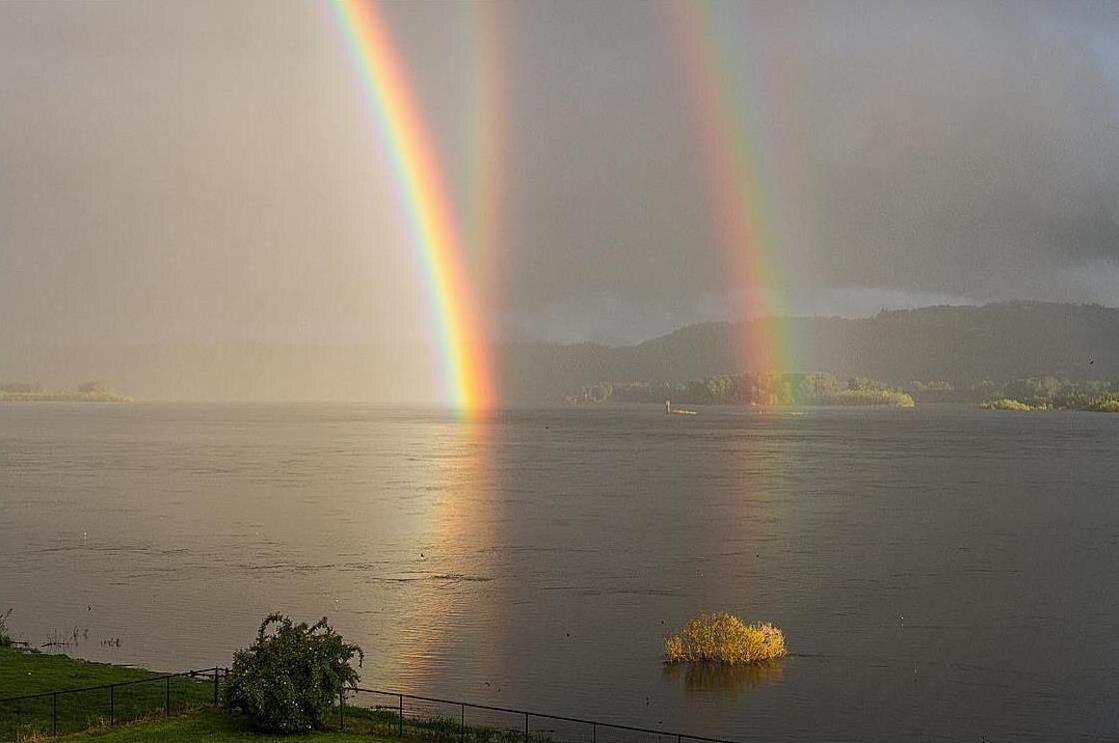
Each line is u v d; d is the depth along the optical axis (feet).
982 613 230.68
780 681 181.27
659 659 193.06
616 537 338.95
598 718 161.17
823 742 153.17
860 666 189.98
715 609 232.12
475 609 231.50
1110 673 187.11
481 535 343.05
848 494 471.21
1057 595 249.75
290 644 132.87
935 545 323.78
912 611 231.91
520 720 158.71
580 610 230.07
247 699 129.59
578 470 610.65
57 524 369.09
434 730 139.95
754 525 367.45
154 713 137.80
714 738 153.69
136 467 620.90
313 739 127.44
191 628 214.90
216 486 504.43
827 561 294.25
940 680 182.50
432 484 518.37
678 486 509.35
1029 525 369.71
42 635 209.15
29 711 139.03
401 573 274.57
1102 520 383.04
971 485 514.27
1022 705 170.40
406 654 195.42
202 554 305.53
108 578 267.39
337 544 324.19
